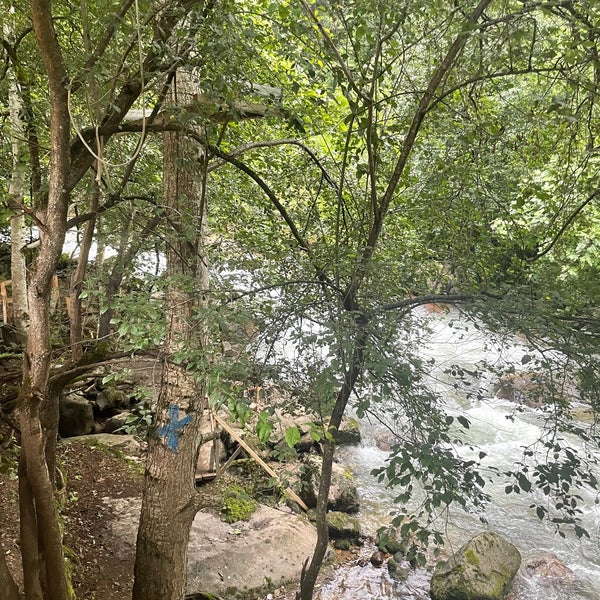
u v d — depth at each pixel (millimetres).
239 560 6129
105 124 3367
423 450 2744
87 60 2902
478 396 3545
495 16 3455
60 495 6160
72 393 8039
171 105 3365
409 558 2812
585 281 3215
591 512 7461
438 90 3793
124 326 2979
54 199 2951
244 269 3898
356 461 8781
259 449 7781
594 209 4426
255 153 5328
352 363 3010
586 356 2906
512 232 4008
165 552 4637
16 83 4531
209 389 2727
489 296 3367
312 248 3953
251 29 3297
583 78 3160
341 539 6984
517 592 6262
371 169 3404
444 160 3941
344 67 2967
